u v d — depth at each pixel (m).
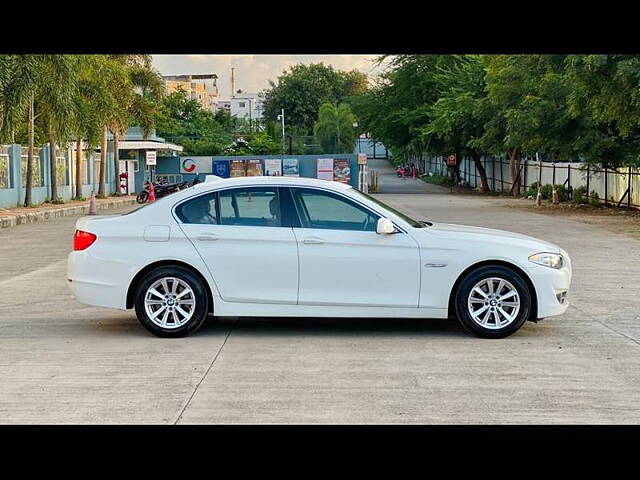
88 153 41.88
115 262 8.55
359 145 123.94
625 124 23.78
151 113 48.69
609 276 13.18
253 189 8.68
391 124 56.72
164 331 8.56
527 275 8.46
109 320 9.71
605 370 7.25
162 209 8.69
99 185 46.31
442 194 51.06
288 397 6.42
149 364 7.50
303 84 109.12
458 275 8.45
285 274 8.47
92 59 38.09
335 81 112.62
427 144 53.34
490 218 26.86
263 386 6.74
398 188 61.97
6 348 8.21
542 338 8.59
